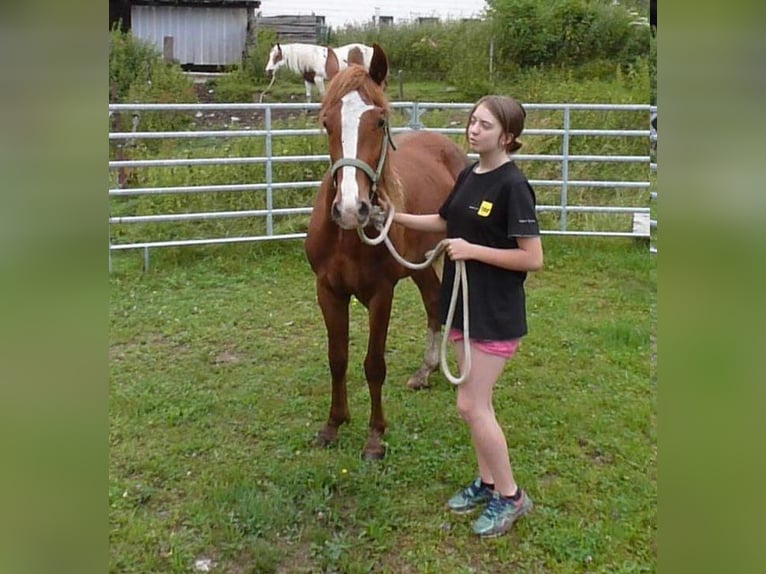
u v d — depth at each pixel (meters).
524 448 3.02
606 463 2.91
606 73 11.14
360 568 2.27
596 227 6.81
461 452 2.98
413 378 3.67
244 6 12.13
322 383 3.76
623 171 7.89
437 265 3.75
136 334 4.47
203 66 12.17
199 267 5.81
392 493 2.69
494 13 11.91
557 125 8.36
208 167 6.85
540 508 2.58
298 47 10.52
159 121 8.76
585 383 3.71
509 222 2.21
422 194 3.34
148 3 11.73
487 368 2.30
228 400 3.54
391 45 11.80
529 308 4.93
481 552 2.37
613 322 4.58
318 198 2.87
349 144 2.44
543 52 11.42
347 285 2.81
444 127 8.48
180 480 2.80
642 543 2.39
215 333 4.50
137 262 5.84
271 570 2.29
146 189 5.72
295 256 6.10
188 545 2.40
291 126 8.71
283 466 2.89
